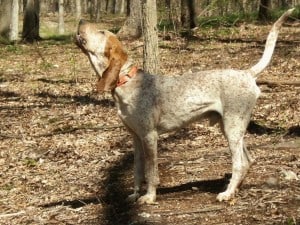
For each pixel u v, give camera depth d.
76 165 5.38
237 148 3.92
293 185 4.16
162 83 3.94
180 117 3.95
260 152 5.11
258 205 3.84
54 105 7.74
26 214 4.23
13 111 7.61
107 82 3.88
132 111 3.92
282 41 11.17
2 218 4.20
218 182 4.39
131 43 12.31
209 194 4.14
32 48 13.13
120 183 4.73
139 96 3.90
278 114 6.37
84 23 3.91
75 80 9.30
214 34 12.79
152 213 3.89
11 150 6.09
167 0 13.01
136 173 4.15
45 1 34.41
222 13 15.13
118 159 5.41
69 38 14.80
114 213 4.02
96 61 3.91
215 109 3.93
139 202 4.04
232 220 3.69
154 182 4.03
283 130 5.77
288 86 7.57
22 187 4.93
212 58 10.21
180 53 10.89
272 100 6.94
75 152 5.77
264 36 12.22
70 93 8.35
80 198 4.47
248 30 13.09
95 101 7.79
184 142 5.70
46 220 4.06
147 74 3.97
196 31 13.20
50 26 23.44
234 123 3.89
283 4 20.33
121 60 3.90
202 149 5.44
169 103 3.92
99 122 6.77
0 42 14.59
